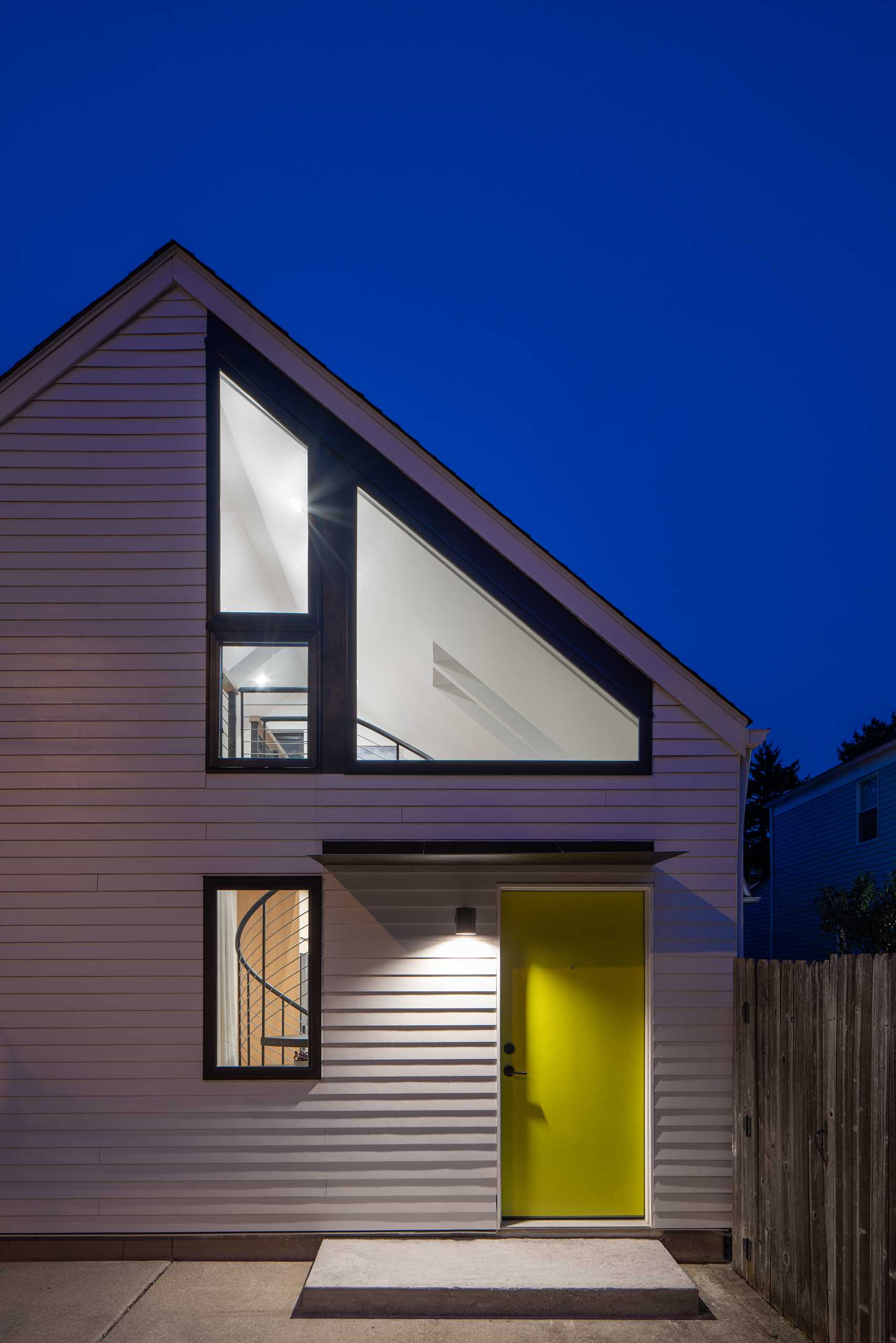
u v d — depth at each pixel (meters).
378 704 8.63
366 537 7.49
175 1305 5.95
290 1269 6.54
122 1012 6.85
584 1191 6.91
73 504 7.21
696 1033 6.94
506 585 7.22
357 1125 6.80
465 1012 6.92
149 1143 6.75
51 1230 6.68
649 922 7.05
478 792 7.06
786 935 23.30
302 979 8.04
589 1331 5.67
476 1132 6.82
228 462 7.52
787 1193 5.88
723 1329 5.72
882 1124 4.80
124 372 7.30
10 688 7.07
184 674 7.11
